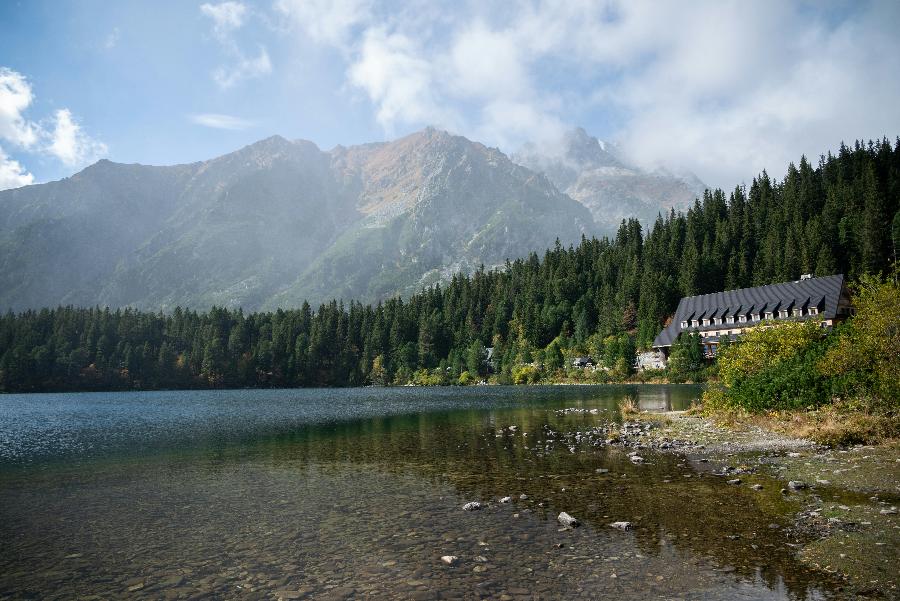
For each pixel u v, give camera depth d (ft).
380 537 45.68
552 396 281.33
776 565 36.14
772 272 461.78
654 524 46.34
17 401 374.22
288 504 59.21
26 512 58.85
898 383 88.74
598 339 479.41
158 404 314.14
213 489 68.90
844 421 90.22
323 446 109.50
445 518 51.06
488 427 136.67
